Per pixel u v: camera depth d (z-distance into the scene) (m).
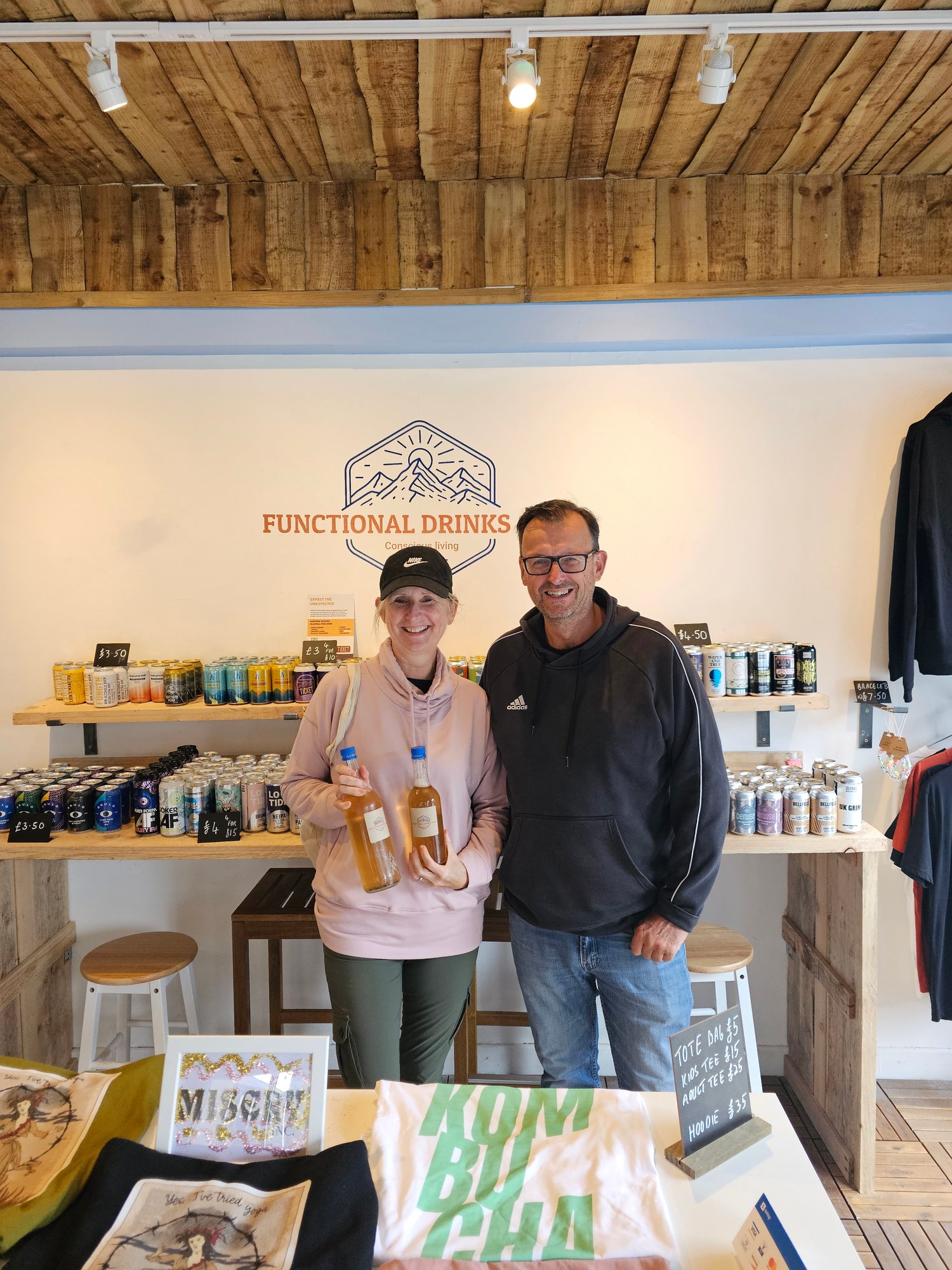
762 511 2.83
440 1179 1.15
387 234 2.71
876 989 2.45
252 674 2.58
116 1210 1.06
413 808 1.77
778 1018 2.97
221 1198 1.08
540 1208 1.11
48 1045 2.78
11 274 2.73
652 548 2.84
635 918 1.90
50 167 2.57
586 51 1.97
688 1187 1.16
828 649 2.86
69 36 1.85
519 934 2.02
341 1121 1.28
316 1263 0.98
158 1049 2.44
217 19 1.88
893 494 2.82
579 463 2.81
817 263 2.71
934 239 2.72
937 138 2.44
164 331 2.71
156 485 2.81
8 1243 1.04
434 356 2.79
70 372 2.78
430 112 2.25
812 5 1.84
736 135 2.41
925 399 2.79
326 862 1.94
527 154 2.51
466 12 1.87
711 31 1.83
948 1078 2.91
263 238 2.71
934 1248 2.19
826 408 2.80
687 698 1.85
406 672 1.96
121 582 2.83
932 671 2.65
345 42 1.92
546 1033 2.01
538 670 1.93
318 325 2.70
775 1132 1.28
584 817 1.85
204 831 2.40
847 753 2.88
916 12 1.81
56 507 2.81
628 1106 1.28
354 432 2.80
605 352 2.79
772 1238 0.97
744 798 2.46
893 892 2.92
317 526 2.82
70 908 2.93
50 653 2.84
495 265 2.71
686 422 2.81
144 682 2.67
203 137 2.38
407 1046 1.96
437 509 2.82
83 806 2.47
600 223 2.70
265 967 2.92
